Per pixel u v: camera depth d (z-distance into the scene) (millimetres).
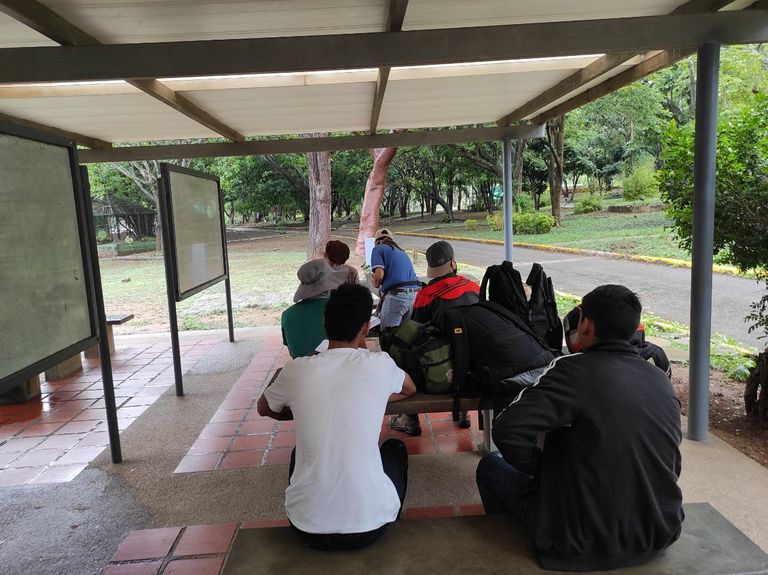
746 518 2885
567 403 1860
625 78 5156
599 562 1938
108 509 3275
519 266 14305
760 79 18141
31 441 4426
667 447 1898
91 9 3164
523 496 2180
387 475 2340
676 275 11773
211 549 2779
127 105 5195
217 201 6879
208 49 3156
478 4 3582
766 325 4203
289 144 6723
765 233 3928
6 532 3070
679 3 3779
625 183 28719
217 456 3939
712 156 3535
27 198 3000
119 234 29094
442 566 2033
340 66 3209
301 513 2104
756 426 4027
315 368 2178
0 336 2744
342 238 28406
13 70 3104
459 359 2990
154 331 9000
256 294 12344
